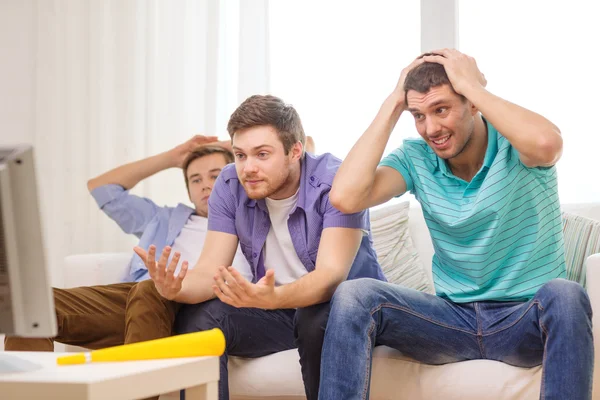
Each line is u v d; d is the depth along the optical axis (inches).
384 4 127.7
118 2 142.9
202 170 111.9
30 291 46.9
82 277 104.3
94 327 87.4
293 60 132.5
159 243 111.4
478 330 75.0
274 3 134.1
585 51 115.0
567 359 65.5
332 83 129.9
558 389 65.2
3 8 149.4
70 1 144.6
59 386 42.9
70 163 143.3
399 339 75.4
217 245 87.3
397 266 99.5
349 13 129.6
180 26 140.1
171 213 114.4
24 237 46.5
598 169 113.6
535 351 71.8
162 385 47.6
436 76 77.1
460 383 74.0
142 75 141.5
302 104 131.3
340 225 81.1
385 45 127.5
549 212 77.8
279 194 85.9
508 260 76.9
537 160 75.2
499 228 75.7
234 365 85.3
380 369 78.1
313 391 76.7
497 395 72.4
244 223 87.0
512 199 76.1
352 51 129.1
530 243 76.2
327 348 69.9
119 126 142.3
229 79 137.6
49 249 142.6
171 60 140.3
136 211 117.7
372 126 81.4
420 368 76.9
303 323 76.7
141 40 141.8
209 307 82.0
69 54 144.2
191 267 107.2
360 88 128.4
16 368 48.0
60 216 143.0
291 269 85.9
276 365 82.6
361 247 85.5
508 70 119.2
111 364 49.3
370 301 72.2
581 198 114.2
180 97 139.9
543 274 76.1
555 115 116.2
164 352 51.3
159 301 79.8
